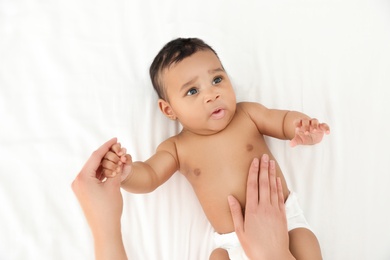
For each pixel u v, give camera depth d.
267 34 1.76
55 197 1.53
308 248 1.38
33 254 1.46
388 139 1.61
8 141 1.58
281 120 1.54
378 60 1.71
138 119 1.63
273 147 1.63
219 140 1.53
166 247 1.50
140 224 1.52
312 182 1.59
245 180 1.48
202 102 1.46
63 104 1.64
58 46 1.72
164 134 1.63
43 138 1.59
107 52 1.72
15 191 1.52
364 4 1.79
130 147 1.58
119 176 1.31
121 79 1.68
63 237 1.49
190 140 1.55
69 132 1.60
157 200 1.55
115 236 1.29
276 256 1.33
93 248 1.48
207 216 1.51
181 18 1.78
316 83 1.69
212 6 1.80
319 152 1.61
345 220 1.55
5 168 1.55
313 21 1.78
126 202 1.53
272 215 1.38
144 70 1.68
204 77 1.47
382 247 1.52
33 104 1.63
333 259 1.52
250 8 1.80
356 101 1.66
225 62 1.71
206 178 1.50
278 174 1.52
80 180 1.28
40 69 1.69
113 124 1.61
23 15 1.76
